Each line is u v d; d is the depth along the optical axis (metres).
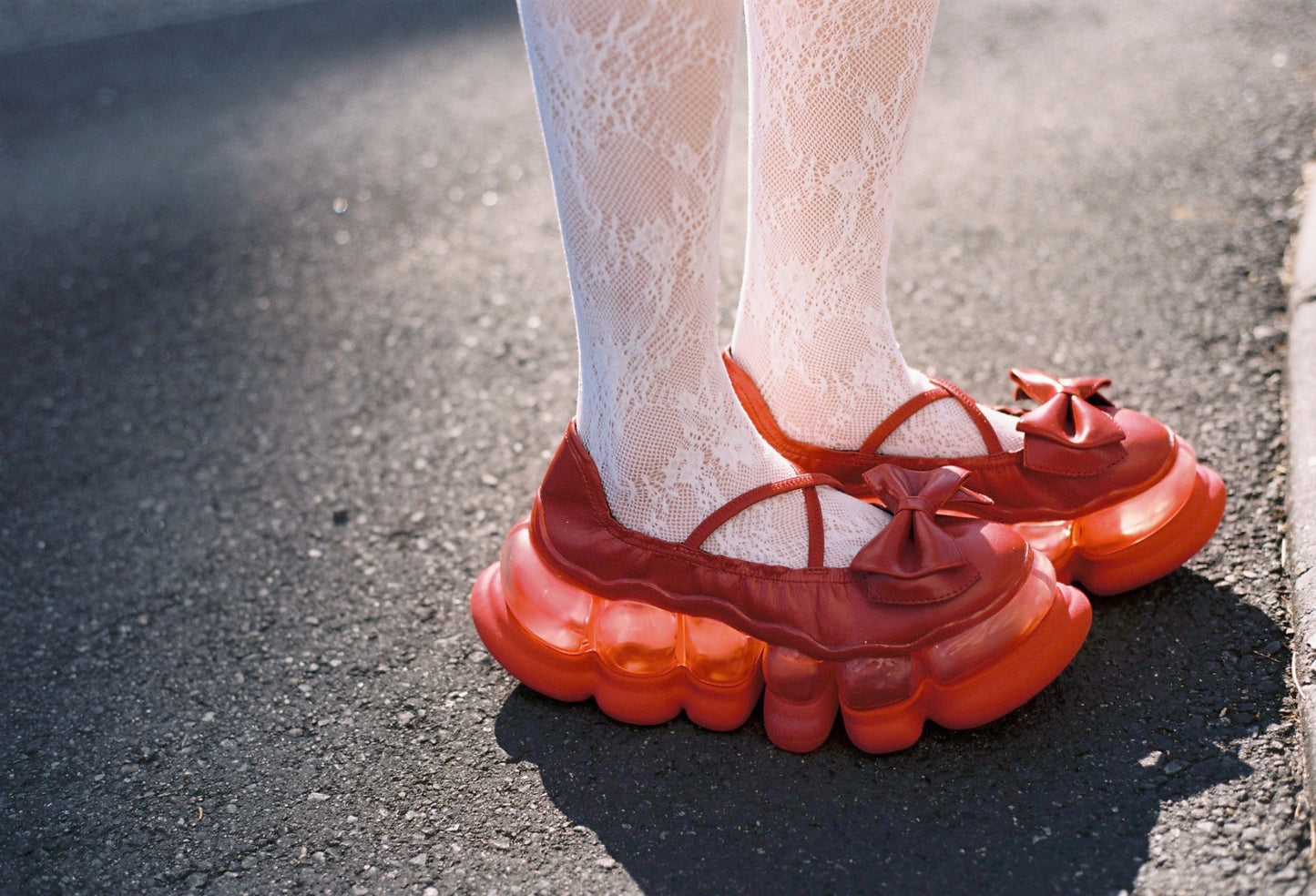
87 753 1.26
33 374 2.20
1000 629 1.09
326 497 1.72
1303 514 1.36
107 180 3.13
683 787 1.13
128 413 2.03
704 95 0.93
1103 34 3.32
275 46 4.11
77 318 2.40
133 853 1.12
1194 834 1.01
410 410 1.94
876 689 1.09
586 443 1.15
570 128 0.95
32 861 1.12
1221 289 1.98
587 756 1.19
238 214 2.82
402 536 1.61
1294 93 2.72
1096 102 2.86
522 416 1.89
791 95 1.14
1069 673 1.22
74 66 4.13
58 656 1.44
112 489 1.81
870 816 1.08
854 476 1.26
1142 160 2.51
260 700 1.32
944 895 0.99
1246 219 2.20
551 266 2.41
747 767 1.15
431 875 1.06
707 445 1.11
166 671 1.39
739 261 2.33
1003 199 2.43
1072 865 1.00
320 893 1.06
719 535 1.12
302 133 3.29
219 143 3.29
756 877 1.02
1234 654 1.21
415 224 2.67
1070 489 1.22
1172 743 1.12
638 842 1.07
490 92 3.44
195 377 2.12
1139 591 1.32
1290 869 0.96
